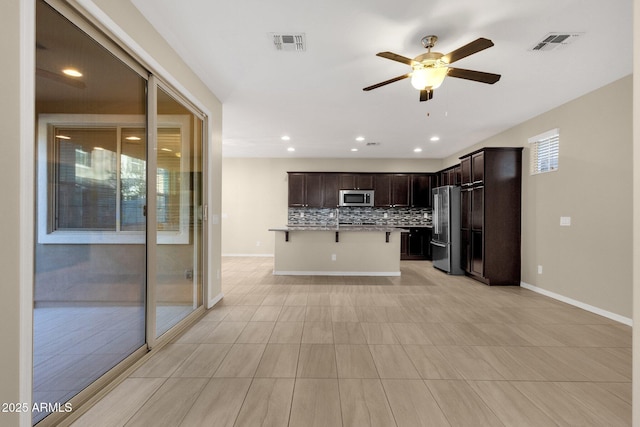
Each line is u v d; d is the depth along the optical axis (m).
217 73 3.29
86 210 1.86
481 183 5.03
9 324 1.34
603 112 3.55
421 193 7.82
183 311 3.16
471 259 5.42
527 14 2.30
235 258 7.75
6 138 1.32
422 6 2.23
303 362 2.39
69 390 1.76
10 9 1.33
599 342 2.79
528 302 4.04
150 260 2.47
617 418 1.76
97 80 1.94
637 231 1.17
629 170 3.26
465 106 4.25
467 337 2.89
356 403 1.88
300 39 2.67
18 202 1.37
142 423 1.68
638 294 1.18
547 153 4.48
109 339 2.08
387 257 5.80
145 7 2.26
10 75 1.33
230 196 8.19
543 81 3.43
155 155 2.50
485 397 1.95
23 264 1.38
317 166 8.14
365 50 2.85
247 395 1.95
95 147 1.93
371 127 5.30
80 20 1.78
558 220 4.18
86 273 1.88
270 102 4.15
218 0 2.18
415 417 1.75
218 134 4.03
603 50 2.79
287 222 8.13
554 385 2.10
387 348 2.64
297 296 4.27
